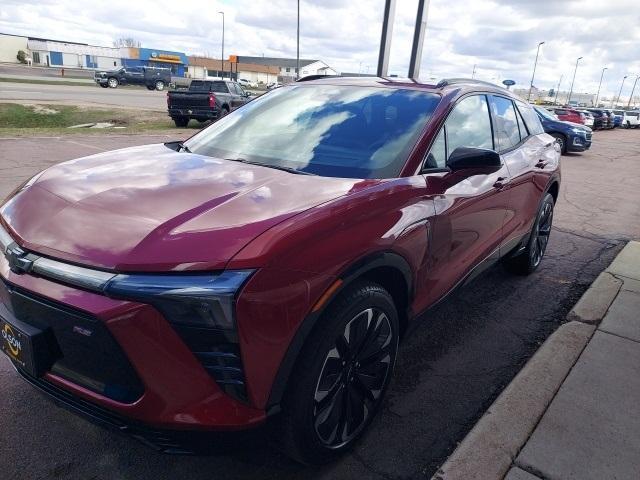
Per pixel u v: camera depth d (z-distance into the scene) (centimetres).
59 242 202
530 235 482
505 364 351
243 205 220
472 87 372
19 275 207
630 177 1343
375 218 239
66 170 270
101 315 183
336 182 257
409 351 362
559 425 272
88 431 260
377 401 264
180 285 183
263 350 194
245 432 200
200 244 193
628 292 457
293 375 212
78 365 201
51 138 1300
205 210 215
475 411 297
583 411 285
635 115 5116
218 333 186
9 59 9688
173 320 183
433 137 299
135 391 193
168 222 205
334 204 228
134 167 274
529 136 475
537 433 265
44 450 246
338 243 218
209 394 192
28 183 262
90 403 202
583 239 678
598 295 447
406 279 266
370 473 244
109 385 197
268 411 204
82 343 193
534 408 285
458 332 393
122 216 210
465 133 341
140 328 183
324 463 240
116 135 1470
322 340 215
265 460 249
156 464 243
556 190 527
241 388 194
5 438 251
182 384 189
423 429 278
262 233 199
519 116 459
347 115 323
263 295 191
